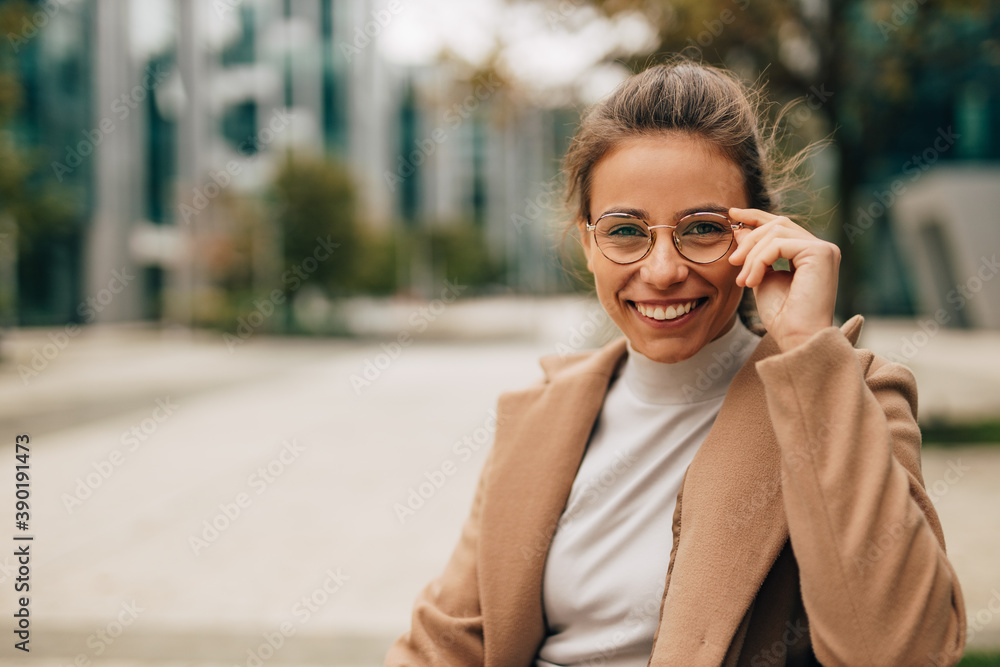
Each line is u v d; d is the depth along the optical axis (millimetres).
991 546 4176
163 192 31234
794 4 6973
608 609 1107
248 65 36312
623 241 1055
